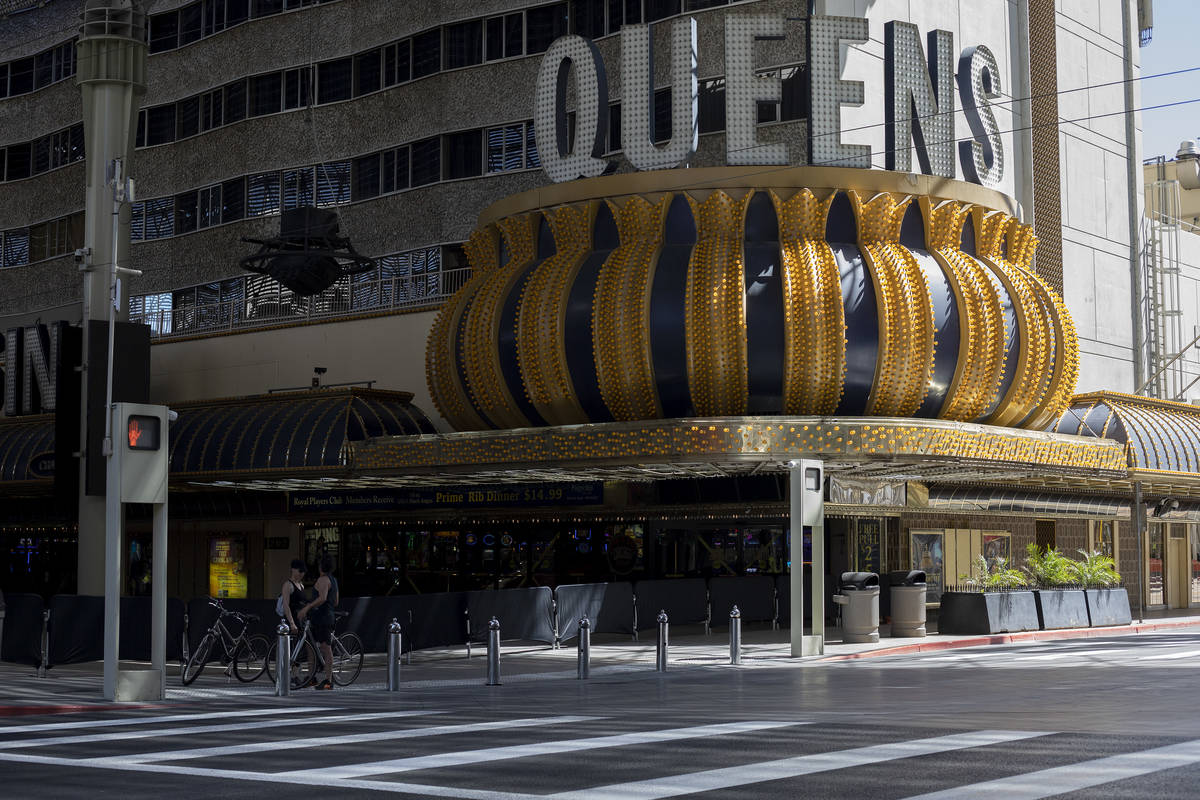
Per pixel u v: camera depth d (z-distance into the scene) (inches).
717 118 1379.2
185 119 1873.8
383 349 1469.0
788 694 681.6
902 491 1280.8
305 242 1429.6
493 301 1149.1
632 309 1056.8
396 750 461.4
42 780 403.9
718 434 992.2
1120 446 1259.8
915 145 1148.5
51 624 862.5
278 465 1259.8
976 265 1122.7
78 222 1989.4
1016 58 1595.7
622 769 406.3
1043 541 1561.3
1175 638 1167.0
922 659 954.1
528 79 1545.3
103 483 934.4
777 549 1289.4
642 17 1457.9
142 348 906.1
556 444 1057.5
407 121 1636.3
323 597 759.1
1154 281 1797.5
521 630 994.7
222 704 676.1
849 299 1053.2
